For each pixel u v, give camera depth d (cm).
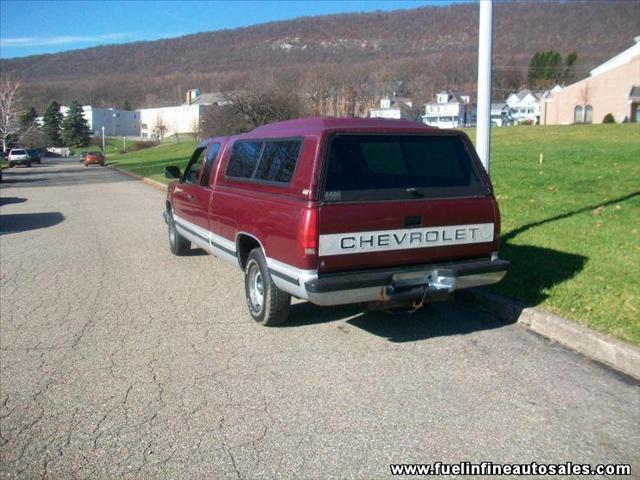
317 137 496
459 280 529
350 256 492
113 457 371
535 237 880
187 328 607
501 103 10294
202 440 387
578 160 1802
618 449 364
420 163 530
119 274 855
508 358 505
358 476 344
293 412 420
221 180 681
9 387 477
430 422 401
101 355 539
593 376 466
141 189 2522
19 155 5591
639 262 717
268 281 571
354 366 497
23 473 358
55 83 17162
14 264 947
